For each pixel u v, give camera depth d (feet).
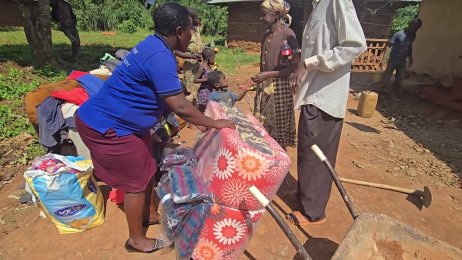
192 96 20.84
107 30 73.46
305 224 11.07
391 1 44.04
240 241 7.92
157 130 12.25
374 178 14.65
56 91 12.10
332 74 9.25
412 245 7.34
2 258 9.43
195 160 8.81
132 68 7.50
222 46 57.11
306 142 10.01
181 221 7.65
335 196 12.93
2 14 42.65
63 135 12.17
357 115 24.17
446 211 12.55
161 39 7.63
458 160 16.97
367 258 7.35
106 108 7.90
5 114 18.66
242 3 52.31
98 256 9.59
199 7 75.36
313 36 9.25
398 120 23.41
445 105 24.91
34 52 29.48
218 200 7.58
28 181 9.75
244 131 8.04
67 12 32.40
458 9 27.61
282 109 12.43
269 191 7.47
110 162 8.41
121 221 11.05
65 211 10.05
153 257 9.60
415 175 15.16
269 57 12.00
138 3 79.10
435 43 30.19
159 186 8.45
